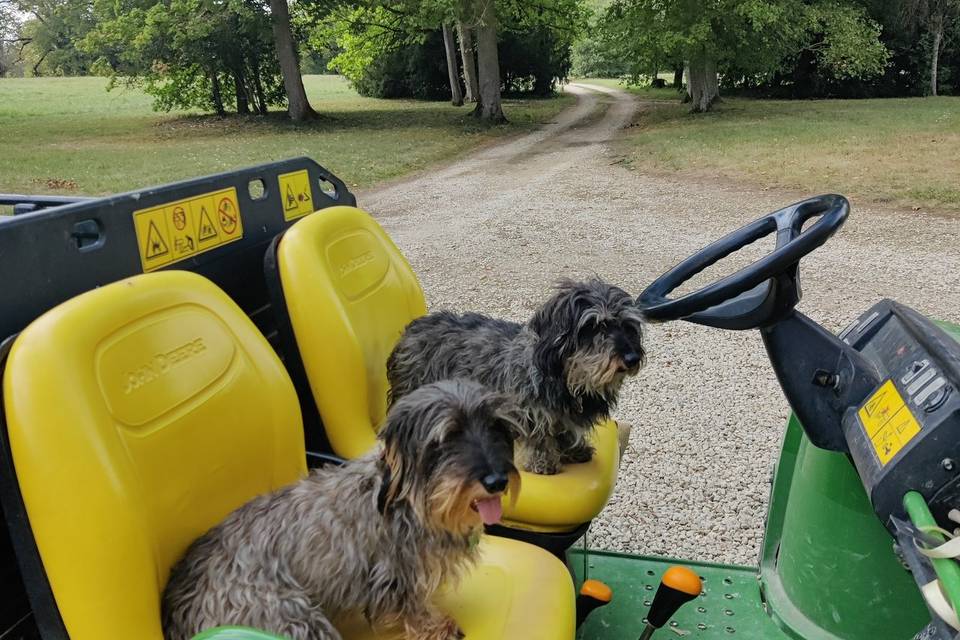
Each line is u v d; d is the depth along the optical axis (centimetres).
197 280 217
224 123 3153
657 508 450
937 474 171
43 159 2031
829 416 216
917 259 925
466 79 4062
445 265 977
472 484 189
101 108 3897
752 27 2798
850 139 1956
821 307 762
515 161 2014
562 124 3047
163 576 190
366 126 3008
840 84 3862
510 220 1237
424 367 339
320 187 329
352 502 210
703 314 246
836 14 3191
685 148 1981
